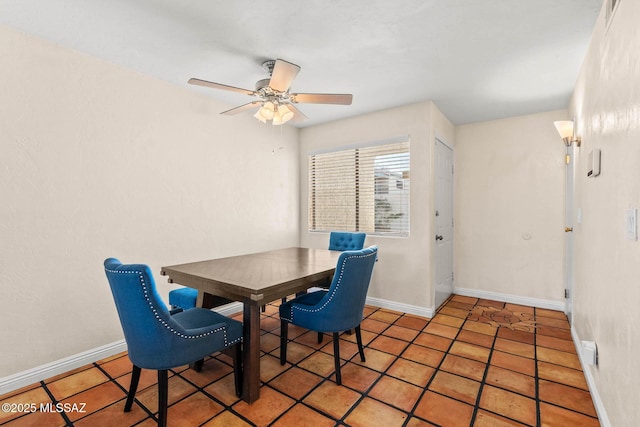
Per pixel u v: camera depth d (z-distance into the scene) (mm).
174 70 2619
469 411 1810
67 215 2256
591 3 1751
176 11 1838
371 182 3809
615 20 1511
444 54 2332
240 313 3551
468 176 4145
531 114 3732
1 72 1969
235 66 2541
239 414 1793
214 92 3094
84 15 1874
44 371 2146
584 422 1708
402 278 3531
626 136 1354
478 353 2520
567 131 2908
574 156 2861
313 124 4219
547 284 3660
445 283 3928
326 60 2428
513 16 1875
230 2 1752
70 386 2066
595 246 1938
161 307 1590
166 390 1644
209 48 2258
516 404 1868
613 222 1549
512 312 3512
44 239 2152
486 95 3143
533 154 3725
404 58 2396
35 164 2105
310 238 4332
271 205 3965
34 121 2096
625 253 1359
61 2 1752
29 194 2084
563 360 2396
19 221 2047
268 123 3918
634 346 1232
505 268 3902
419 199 3385
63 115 2229
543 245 3678
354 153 3945
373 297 3766
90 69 2361
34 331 2113
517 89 2992
